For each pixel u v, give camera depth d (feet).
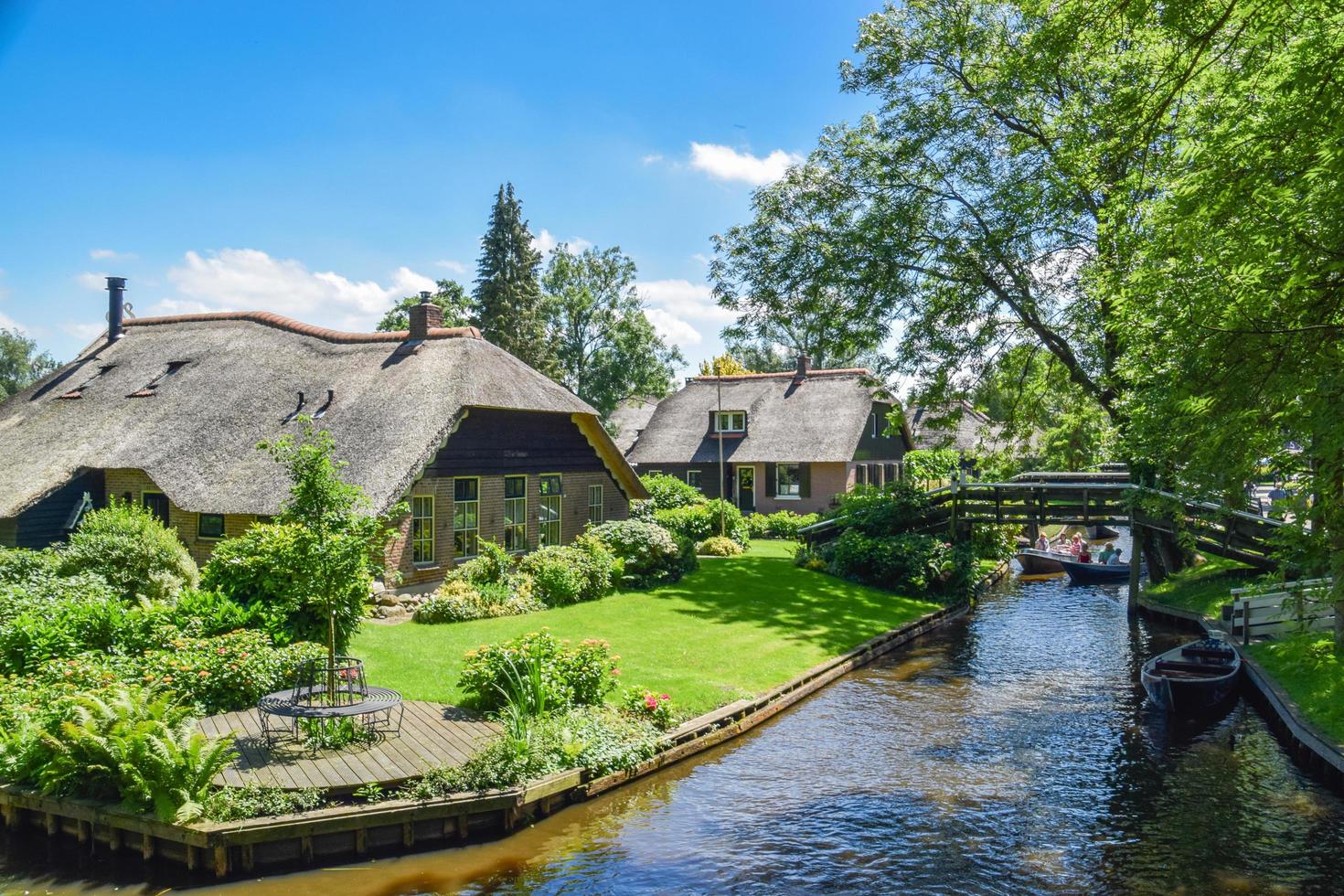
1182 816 37.93
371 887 30.76
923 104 85.56
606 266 198.90
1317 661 53.16
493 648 44.39
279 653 43.39
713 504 109.09
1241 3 33.47
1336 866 33.27
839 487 144.05
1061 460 143.64
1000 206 81.41
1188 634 76.13
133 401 84.28
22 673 42.57
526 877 31.86
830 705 54.03
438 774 35.12
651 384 195.83
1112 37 39.04
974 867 33.24
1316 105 30.14
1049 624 81.35
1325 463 33.24
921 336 87.86
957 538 100.17
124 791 32.50
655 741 42.65
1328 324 30.78
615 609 67.62
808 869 32.94
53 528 77.05
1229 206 31.96
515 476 80.43
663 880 31.94
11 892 30.12
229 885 30.55
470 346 79.77
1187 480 34.94
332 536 37.19
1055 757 45.24
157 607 46.03
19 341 258.16
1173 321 35.68
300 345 88.02
